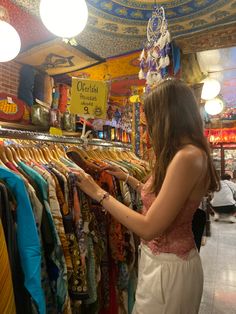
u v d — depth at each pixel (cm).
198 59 414
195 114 113
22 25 300
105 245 149
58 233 113
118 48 374
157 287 112
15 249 95
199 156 105
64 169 126
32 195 105
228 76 508
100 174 153
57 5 179
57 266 111
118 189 155
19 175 104
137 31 331
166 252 112
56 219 114
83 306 142
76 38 341
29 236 97
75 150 158
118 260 151
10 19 290
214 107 509
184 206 109
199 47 334
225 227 591
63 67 423
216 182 118
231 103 773
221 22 308
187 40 328
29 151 132
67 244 118
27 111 346
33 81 412
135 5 281
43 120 344
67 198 120
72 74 459
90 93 167
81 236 123
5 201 92
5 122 323
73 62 405
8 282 86
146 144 322
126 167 175
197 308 119
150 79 206
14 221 97
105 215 148
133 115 336
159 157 111
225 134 928
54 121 345
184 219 111
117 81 504
